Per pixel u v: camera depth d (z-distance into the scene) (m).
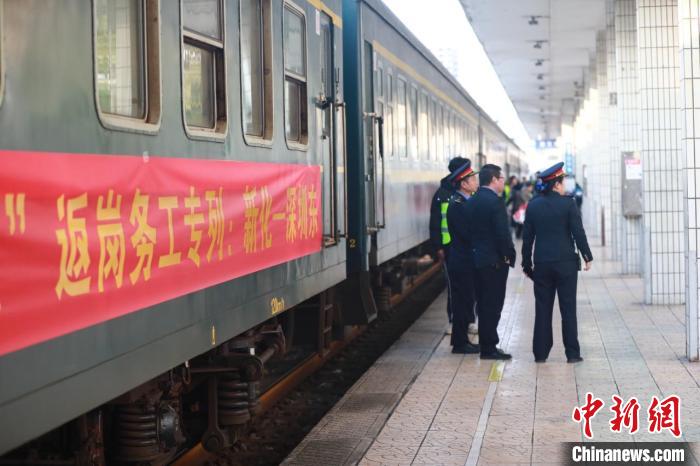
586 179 36.56
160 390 5.62
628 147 17.88
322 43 8.77
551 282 9.68
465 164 10.37
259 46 6.85
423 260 18.75
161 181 4.88
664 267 14.08
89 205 4.12
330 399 9.43
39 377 3.71
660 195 14.02
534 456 6.32
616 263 20.81
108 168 4.30
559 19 23.56
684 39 9.49
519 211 30.11
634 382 8.62
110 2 4.43
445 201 11.17
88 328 4.09
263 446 7.75
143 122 4.73
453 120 20.12
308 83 8.18
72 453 4.83
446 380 8.92
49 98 3.84
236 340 7.02
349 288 10.68
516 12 22.67
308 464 6.32
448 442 6.73
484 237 9.87
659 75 13.95
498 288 9.91
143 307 4.64
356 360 11.45
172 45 5.08
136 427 5.45
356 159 10.72
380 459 6.33
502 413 7.56
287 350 8.94
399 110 13.45
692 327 9.54
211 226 5.61
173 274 5.02
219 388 6.84
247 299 6.29
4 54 3.54
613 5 19.22
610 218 21.86
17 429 3.57
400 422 7.33
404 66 13.98
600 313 13.35
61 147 3.91
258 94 6.82
